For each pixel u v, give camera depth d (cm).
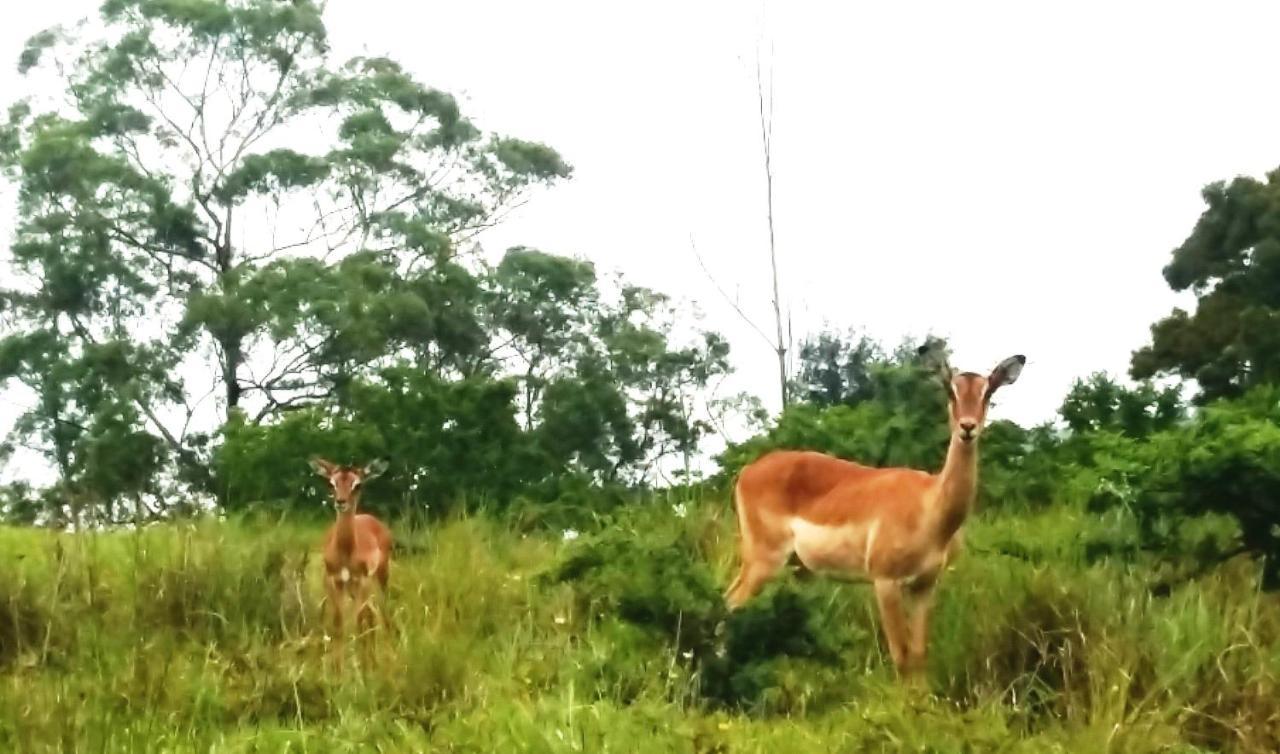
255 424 1859
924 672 900
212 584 1062
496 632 1031
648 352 3117
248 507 1636
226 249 3266
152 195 3111
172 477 2773
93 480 2617
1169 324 2525
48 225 3098
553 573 1066
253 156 3164
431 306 3052
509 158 3428
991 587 959
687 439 2695
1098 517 1120
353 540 1064
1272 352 2295
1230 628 872
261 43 3284
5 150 3322
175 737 788
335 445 1753
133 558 1112
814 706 876
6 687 845
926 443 1389
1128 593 915
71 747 760
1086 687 830
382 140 3244
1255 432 958
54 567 1068
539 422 2711
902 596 962
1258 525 968
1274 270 2530
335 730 797
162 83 3291
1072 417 1470
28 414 3048
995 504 1356
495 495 1736
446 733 771
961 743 739
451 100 3394
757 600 913
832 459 1032
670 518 1352
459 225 3466
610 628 963
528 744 745
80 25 3303
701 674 895
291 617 1059
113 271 3108
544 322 3269
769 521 1030
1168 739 755
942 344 1063
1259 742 764
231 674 888
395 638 991
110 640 974
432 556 1250
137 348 3008
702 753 743
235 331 2902
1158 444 1052
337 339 2966
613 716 795
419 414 1788
